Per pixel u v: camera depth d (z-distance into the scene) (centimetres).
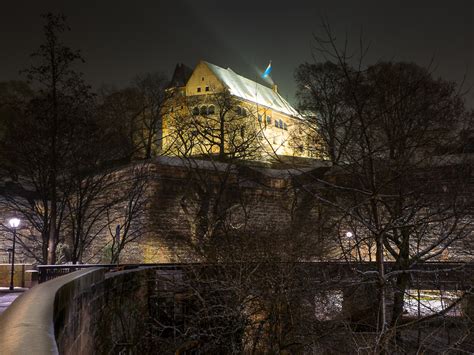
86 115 3114
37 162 3142
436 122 1153
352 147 1059
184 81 8519
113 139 4078
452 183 1114
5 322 337
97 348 913
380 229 978
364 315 1365
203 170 3462
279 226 2648
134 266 1819
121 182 3709
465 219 1177
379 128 1077
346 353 1377
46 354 244
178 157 3900
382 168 1079
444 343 1103
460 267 1026
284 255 1638
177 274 1762
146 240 3397
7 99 3481
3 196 3688
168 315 1627
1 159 3359
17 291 2197
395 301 1268
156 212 3462
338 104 1093
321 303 1559
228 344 1514
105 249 3750
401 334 1228
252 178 3466
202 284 1631
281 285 1428
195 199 3425
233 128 4506
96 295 916
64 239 3975
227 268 1645
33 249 3688
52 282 632
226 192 3462
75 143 3194
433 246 1061
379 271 959
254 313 1516
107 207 3447
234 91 7762
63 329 582
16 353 239
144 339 1498
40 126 3077
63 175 3350
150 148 4831
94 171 3559
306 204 2009
